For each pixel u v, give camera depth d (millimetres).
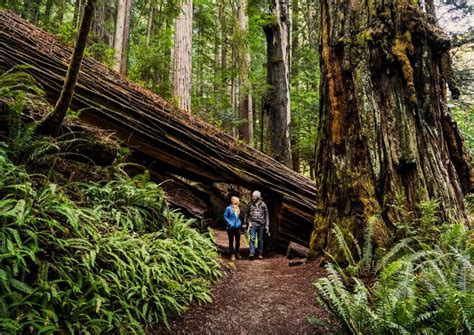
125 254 3463
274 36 11766
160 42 11508
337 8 5453
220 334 3383
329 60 5484
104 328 2752
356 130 4973
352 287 3852
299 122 14633
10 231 2633
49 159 4488
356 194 4746
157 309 3379
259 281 4996
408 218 4250
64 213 3076
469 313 2389
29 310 2402
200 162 7281
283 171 8164
